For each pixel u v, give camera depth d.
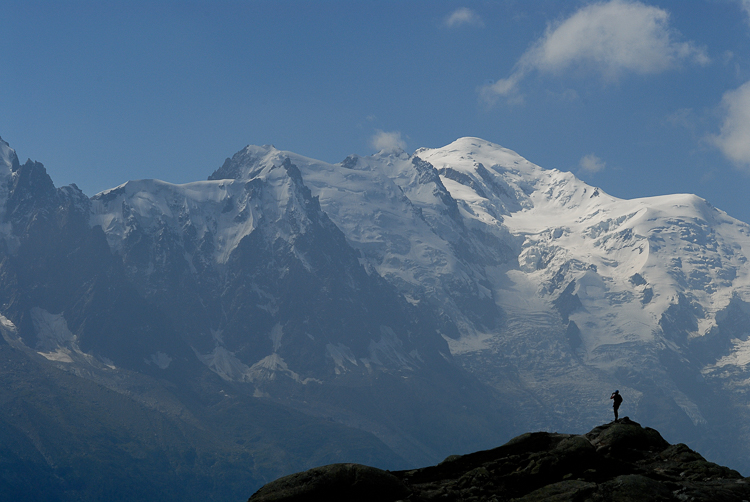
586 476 65.94
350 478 62.34
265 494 61.47
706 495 58.69
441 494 64.25
